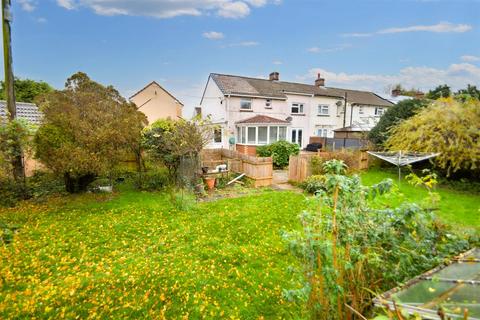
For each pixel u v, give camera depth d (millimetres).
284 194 9938
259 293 3924
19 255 4832
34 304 3525
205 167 11273
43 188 9250
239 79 23344
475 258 2354
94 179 9414
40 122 8883
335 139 21859
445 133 10531
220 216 7289
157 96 26453
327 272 2195
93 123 8297
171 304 3643
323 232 2416
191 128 10484
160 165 11016
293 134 24438
